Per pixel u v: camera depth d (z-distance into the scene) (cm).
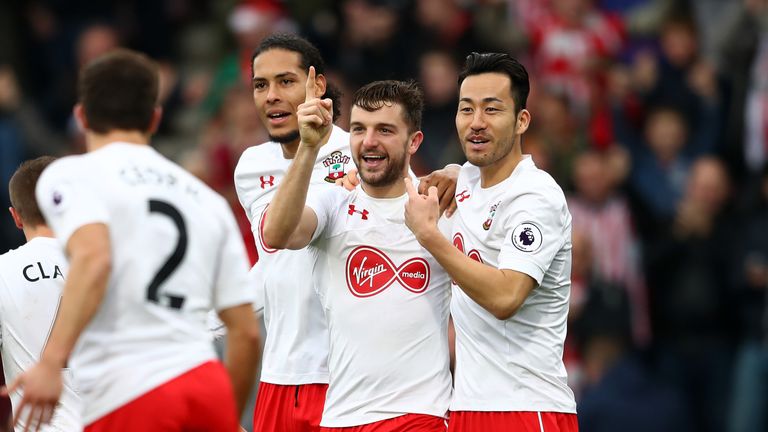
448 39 4725
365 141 2323
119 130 2000
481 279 2194
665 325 4241
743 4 4894
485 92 2278
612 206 4269
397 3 4738
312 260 2473
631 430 3819
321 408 2530
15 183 2420
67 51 5384
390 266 2361
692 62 4834
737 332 4219
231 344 2047
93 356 1925
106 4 5519
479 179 2378
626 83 4834
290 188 2177
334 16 4875
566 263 2336
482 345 2306
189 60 5266
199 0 5509
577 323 4000
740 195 4547
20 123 4788
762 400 4094
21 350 2367
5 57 5269
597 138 4619
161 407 1914
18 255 2392
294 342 2548
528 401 2284
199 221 2006
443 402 2359
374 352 2344
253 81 2552
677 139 4644
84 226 1889
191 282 1980
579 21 4856
